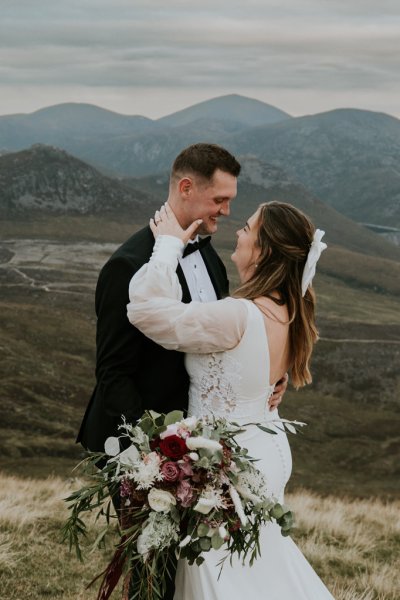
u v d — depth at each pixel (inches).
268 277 150.3
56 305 6446.9
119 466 134.0
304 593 151.7
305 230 151.1
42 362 4202.8
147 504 132.6
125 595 137.7
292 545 157.9
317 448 3531.0
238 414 149.8
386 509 469.1
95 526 306.7
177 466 129.5
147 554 134.8
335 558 306.8
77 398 3698.3
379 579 279.1
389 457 3489.2
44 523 307.3
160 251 148.5
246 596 146.0
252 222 154.7
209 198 154.3
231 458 135.1
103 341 149.1
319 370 5039.4
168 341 144.6
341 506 453.1
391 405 4613.7
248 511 136.3
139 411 147.7
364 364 5196.9
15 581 236.7
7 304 5457.7
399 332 6540.4
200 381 151.2
